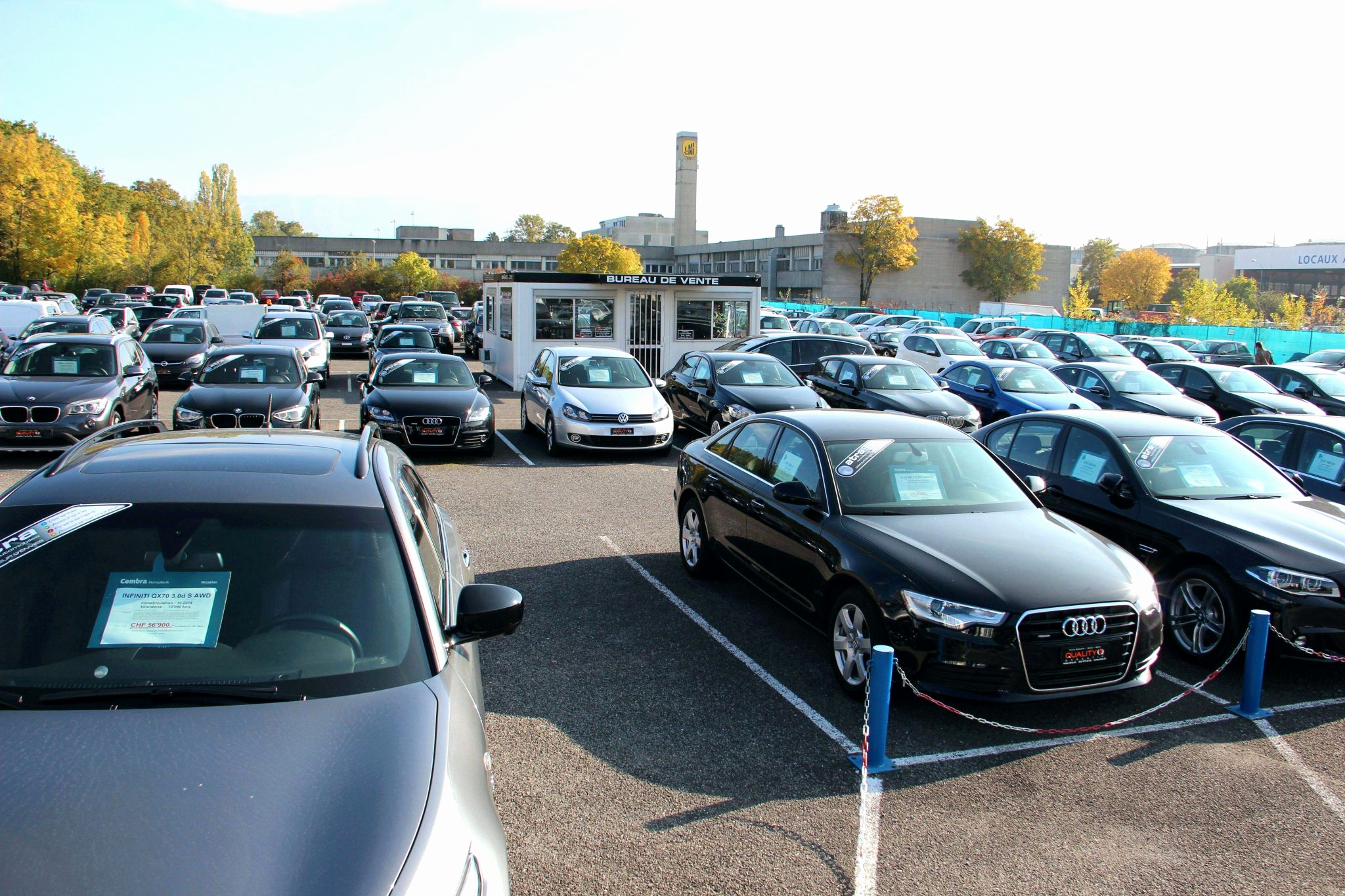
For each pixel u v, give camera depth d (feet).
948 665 16.07
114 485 10.96
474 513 32.30
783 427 22.54
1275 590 18.90
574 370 45.96
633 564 26.37
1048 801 14.33
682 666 19.08
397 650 9.89
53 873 6.98
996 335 123.44
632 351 73.10
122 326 98.63
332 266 321.73
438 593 11.48
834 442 20.80
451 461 42.57
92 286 212.02
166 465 11.64
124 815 7.53
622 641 20.38
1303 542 19.67
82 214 227.81
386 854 7.42
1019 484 20.98
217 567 10.13
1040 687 16.03
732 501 22.79
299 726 8.73
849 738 16.12
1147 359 82.89
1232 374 57.52
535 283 70.18
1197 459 23.62
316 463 12.16
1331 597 18.58
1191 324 153.28
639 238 449.06
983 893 11.97
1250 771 15.56
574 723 16.34
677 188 341.82
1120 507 22.84
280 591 10.06
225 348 45.55
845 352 65.57
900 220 229.86
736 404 44.80
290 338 70.33
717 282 74.18
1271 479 23.49
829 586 18.43
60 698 8.84
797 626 21.66
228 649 9.50
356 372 81.41
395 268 215.92
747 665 19.20
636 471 40.98
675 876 12.04
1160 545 21.45
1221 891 12.23
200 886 6.97
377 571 10.53
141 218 261.44
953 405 48.83
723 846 12.76
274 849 7.34
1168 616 21.12
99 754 8.20
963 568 16.70
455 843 7.79
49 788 7.76
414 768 8.38
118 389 41.39
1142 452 23.66
